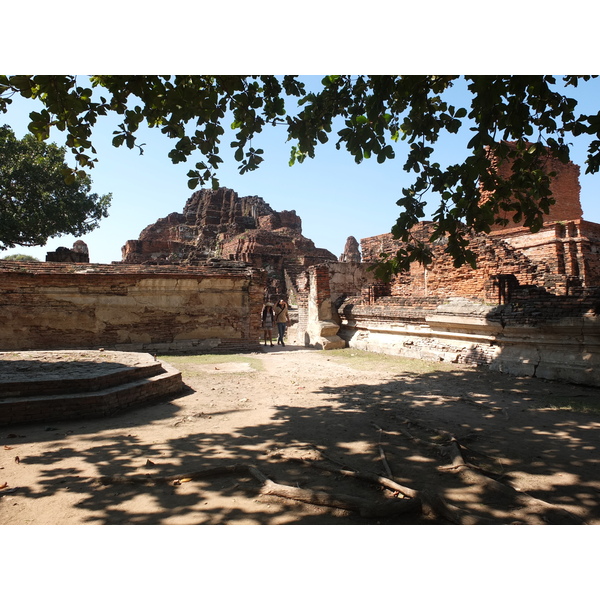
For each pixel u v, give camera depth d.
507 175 15.71
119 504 3.37
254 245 39.28
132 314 14.04
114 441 4.96
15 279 12.74
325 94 5.84
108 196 29.89
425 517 3.16
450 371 9.79
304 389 8.09
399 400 7.04
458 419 5.83
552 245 15.37
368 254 20.11
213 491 3.62
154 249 48.22
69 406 5.88
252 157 5.96
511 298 9.70
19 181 24.42
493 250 11.59
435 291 13.46
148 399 6.95
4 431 5.34
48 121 5.36
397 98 6.20
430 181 5.89
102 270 13.83
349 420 5.84
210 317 14.88
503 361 9.48
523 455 4.41
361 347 14.83
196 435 5.20
